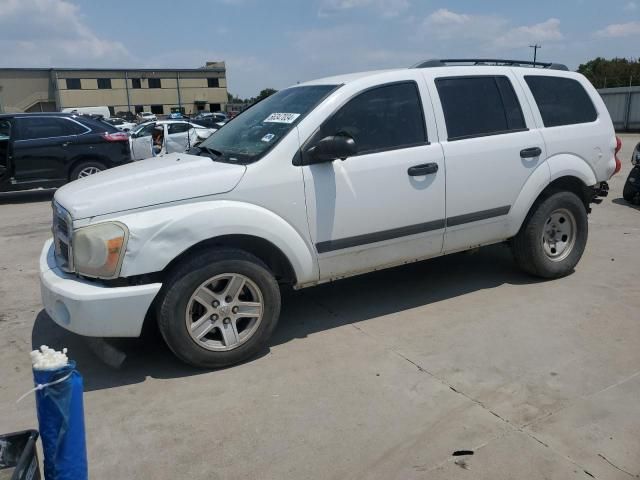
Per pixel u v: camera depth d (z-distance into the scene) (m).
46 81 71.19
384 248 4.39
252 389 3.57
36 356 2.08
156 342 4.29
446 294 5.07
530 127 4.99
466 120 4.68
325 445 2.99
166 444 3.05
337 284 5.43
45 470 2.14
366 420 3.20
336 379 3.65
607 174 5.50
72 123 11.45
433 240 4.62
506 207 4.88
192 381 3.70
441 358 3.88
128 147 11.96
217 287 3.81
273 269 4.14
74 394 2.09
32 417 3.36
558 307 4.68
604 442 2.93
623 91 34.03
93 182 3.93
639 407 3.22
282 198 3.90
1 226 8.97
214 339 3.85
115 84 74.19
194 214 3.59
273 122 4.27
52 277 3.67
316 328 4.46
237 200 3.77
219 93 80.44
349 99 4.21
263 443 3.03
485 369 3.71
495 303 4.82
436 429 3.09
